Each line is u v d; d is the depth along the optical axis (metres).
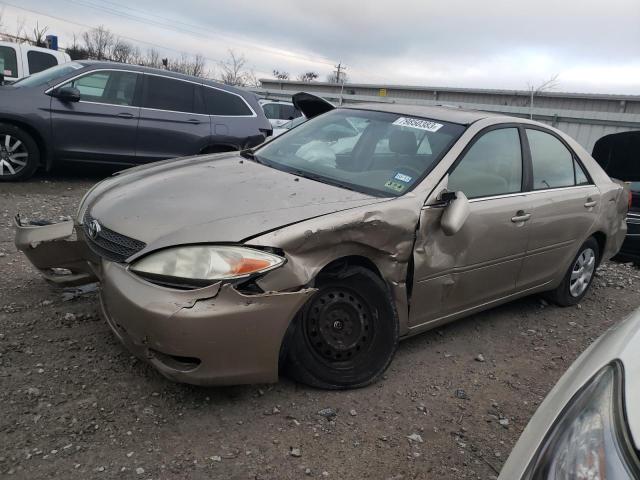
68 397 2.83
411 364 3.64
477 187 3.74
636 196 7.38
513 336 4.32
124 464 2.43
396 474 2.58
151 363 2.72
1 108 7.39
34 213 6.38
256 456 2.57
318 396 3.10
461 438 2.93
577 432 1.52
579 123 19.34
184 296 2.58
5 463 2.35
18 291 3.98
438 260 3.42
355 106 4.51
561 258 4.63
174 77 8.59
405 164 3.58
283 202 3.03
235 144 9.03
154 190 3.27
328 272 3.01
